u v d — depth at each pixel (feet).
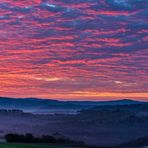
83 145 280.10
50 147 213.66
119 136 340.18
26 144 201.26
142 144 289.94
